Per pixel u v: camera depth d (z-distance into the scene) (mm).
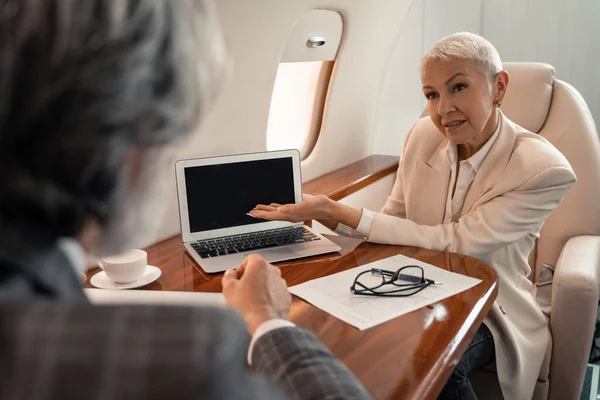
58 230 393
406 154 1598
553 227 1749
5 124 354
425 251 1328
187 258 1312
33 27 351
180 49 404
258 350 694
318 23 1794
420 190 1537
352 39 1958
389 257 1289
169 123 406
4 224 366
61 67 354
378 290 1106
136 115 384
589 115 1774
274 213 1352
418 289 1110
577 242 1649
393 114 2582
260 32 1563
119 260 1146
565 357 1488
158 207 482
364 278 1168
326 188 1961
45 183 367
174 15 403
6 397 290
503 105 1820
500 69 1365
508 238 1340
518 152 1368
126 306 318
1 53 349
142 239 488
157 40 390
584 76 2520
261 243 1354
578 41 2490
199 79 424
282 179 1428
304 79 2014
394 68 2465
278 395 336
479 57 1305
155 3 390
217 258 1271
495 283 1155
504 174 1362
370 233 1365
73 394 286
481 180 1402
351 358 874
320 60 1917
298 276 1190
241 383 304
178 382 279
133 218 446
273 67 1687
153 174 438
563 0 2465
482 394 1469
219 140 1622
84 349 295
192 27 419
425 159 1541
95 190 390
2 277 361
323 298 1077
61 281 400
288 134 2031
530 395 1432
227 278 906
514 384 1365
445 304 1049
